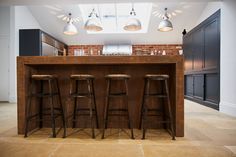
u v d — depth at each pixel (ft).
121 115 8.31
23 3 12.35
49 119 8.38
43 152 5.75
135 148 6.06
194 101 16.94
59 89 8.45
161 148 6.07
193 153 5.67
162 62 7.27
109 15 20.49
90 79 7.65
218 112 12.03
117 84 8.43
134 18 12.47
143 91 8.38
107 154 5.59
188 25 19.35
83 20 18.78
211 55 13.42
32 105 8.00
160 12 17.34
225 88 11.71
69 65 8.29
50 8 17.44
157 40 22.49
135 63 7.39
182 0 11.91
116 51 22.29
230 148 6.06
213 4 14.84
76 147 6.15
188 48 18.28
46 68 8.52
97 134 7.59
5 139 6.95
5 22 17.62
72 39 22.47
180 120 7.24
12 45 16.69
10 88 16.96
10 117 10.55
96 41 22.97
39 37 16.47
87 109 8.55
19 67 7.56
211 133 7.65
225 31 11.59
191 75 17.89
